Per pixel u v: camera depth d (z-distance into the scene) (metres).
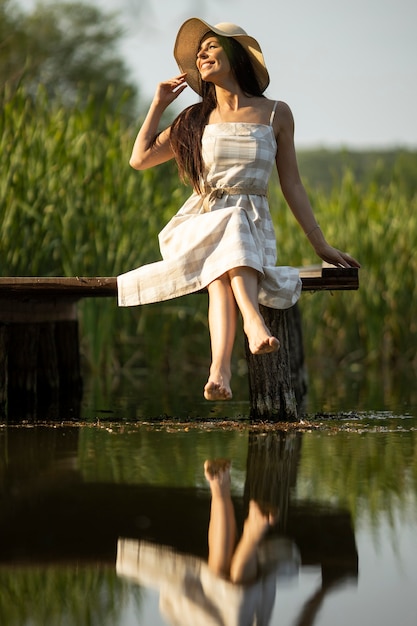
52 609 2.09
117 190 9.28
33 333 6.77
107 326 9.62
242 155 4.86
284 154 5.06
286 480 3.41
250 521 2.79
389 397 6.75
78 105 9.30
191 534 2.65
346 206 11.49
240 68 4.96
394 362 11.12
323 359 11.15
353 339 11.16
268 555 2.47
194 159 4.90
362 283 11.09
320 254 5.07
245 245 4.35
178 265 4.57
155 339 10.05
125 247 9.20
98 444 4.27
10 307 6.39
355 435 4.58
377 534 2.66
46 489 3.21
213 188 4.90
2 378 5.71
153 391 7.36
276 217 11.36
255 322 4.19
